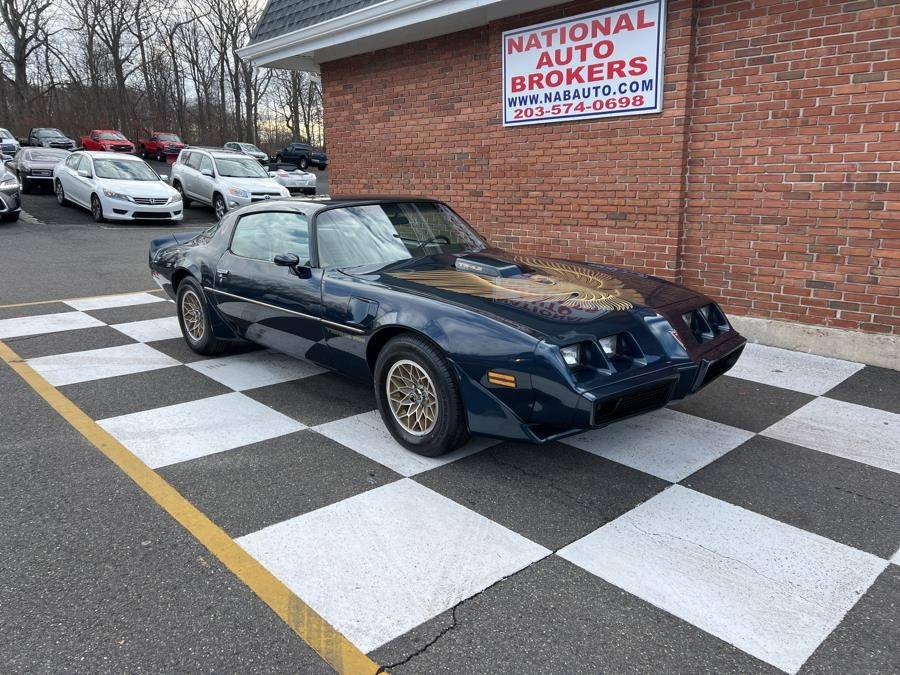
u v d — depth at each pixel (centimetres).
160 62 5553
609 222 660
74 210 1709
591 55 633
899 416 418
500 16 692
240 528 296
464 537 288
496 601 245
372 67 885
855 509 309
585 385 303
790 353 554
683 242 616
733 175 572
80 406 446
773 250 561
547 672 211
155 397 464
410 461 362
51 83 5078
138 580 259
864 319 523
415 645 223
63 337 623
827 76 508
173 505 315
